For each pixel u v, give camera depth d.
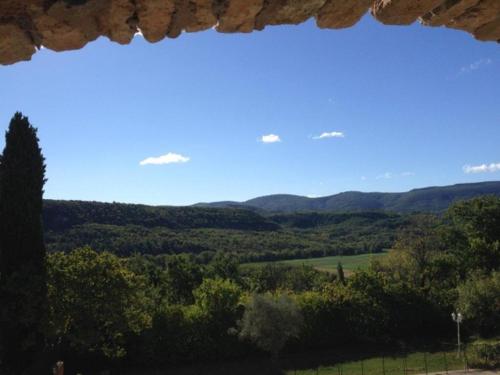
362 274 33.31
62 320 21.70
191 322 27.69
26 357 21.88
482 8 4.74
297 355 29.34
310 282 51.91
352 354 29.28
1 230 22.59
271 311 26.50
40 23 4.05
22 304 21.73
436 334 33.19
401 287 33.06
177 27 4.46
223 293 28.66
